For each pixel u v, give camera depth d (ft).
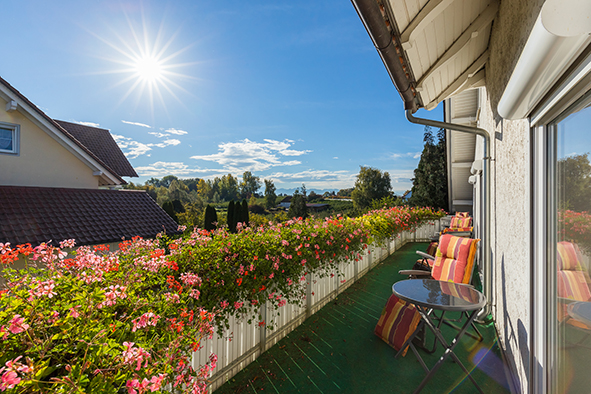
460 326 11.59
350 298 14.96
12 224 23.22
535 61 3.29
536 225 5.61
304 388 8.04
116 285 4.75
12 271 4.88
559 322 4.88
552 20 2.63
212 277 7.22
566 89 3.67
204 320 6.00
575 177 4.04
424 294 8.55
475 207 27.73
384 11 5.69
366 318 12.46
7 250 4.92
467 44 9.39
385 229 21.38
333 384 8.21
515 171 7.45
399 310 10.34
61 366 3.42
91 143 50.19
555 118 4.83
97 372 3.34
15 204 25.14
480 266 18.22
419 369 8.84
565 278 4.57
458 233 22.82
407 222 27.25
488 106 12.53
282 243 10.05
